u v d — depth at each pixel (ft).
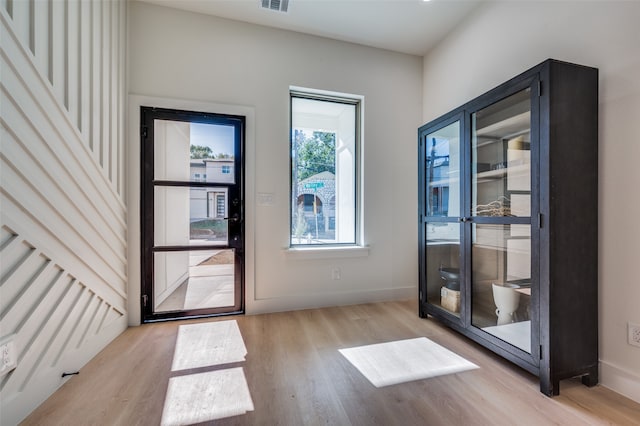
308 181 8.66
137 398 4.09
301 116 8.61
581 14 4.80
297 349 5.63
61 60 4.42
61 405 3.92
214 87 7.39
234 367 4.95
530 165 4.53
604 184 4.41
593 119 4.43
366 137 8.69
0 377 3.35
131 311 6.78
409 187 9.07
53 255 4.23
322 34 8.11
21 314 3.68
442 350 5.60
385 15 7.34
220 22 7.42
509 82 4.89
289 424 3.59
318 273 8.20
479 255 5.91
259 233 7.73
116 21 6.23
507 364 5.06
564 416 3.71
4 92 3.42
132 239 6.79
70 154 4.63
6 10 3.45
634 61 4.12
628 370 4.12
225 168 7.53
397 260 8.95
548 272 4.16
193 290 7.41
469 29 7.36
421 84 9.16
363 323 6.99
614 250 4.30
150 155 7.00
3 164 3.42
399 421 3.65
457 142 6.72
